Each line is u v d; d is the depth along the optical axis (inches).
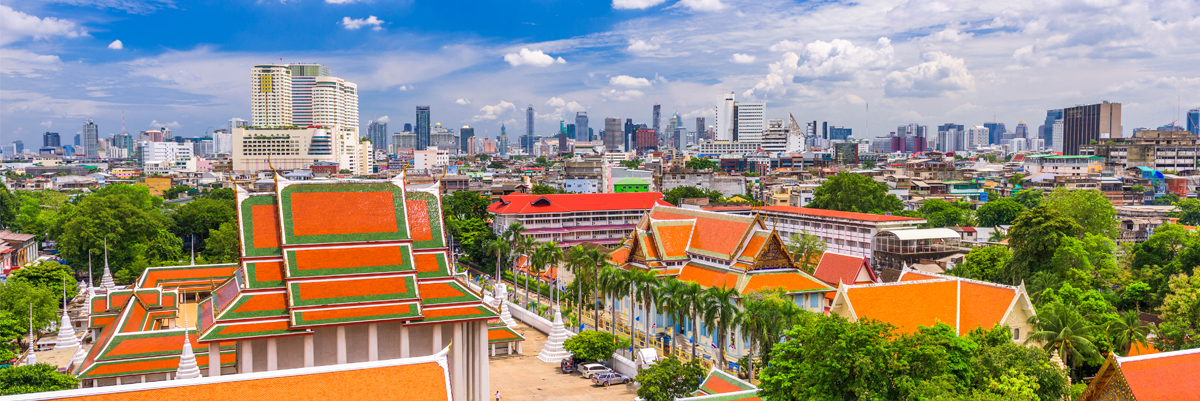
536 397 3659.0
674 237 5221.5
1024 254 4869.6
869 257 6697.8
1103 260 4783.5
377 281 3011.8
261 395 1951.3
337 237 3041.3
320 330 2950.3
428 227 3272.6
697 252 5093.5
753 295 3964.1
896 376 2273.6
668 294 4286.4
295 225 3024.1
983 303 3284.9
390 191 3240.7
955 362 2388.0
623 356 4365.2
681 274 5049.2
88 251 6624.0
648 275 4313.5
